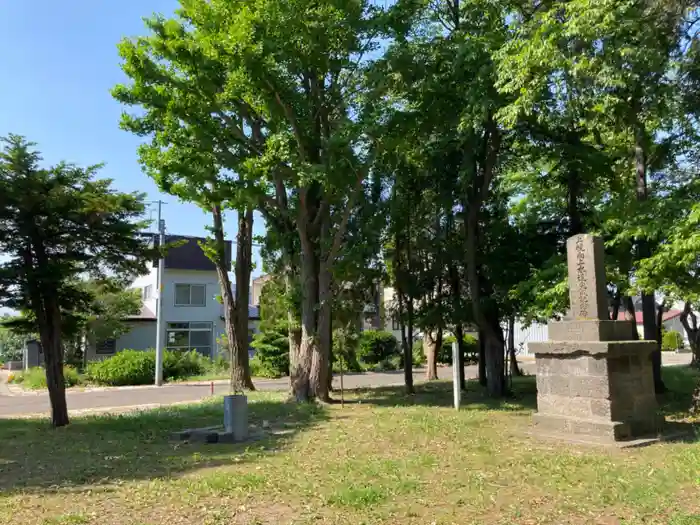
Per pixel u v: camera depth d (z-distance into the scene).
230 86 14.32
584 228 16.84
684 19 12.69
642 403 9.95
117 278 14.76
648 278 11.80
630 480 6.96
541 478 7.17
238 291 22.27
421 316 19.20
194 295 40.78
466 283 20.11
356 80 16.20
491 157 16.61
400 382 25.89
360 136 14.83
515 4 15.09
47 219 12.95
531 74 11.51
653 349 10.12
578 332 10.18
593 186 17.88
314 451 9.24
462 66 14.32
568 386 10.21
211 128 14.82
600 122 14.30
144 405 19.56
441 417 12.43
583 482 6.98
